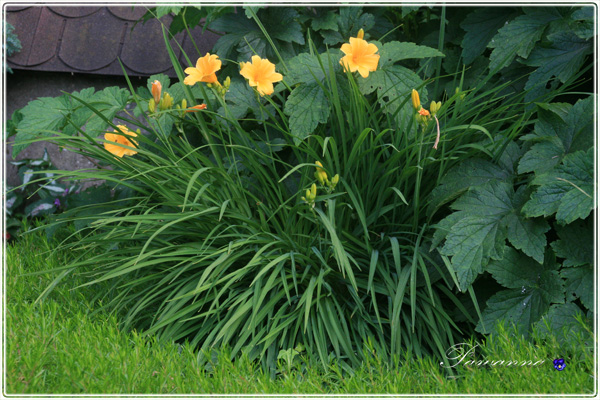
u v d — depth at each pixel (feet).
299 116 8.36
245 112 9.69
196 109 8.23
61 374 6.88
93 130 9.19
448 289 8.32
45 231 11.12
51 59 13.60
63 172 8.11
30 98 13.98
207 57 8.13
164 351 7.47
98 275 9.48
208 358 7.42
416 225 8.28
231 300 8.34
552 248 7.63
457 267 7.30
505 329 7.48
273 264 7.69
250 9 9.18
